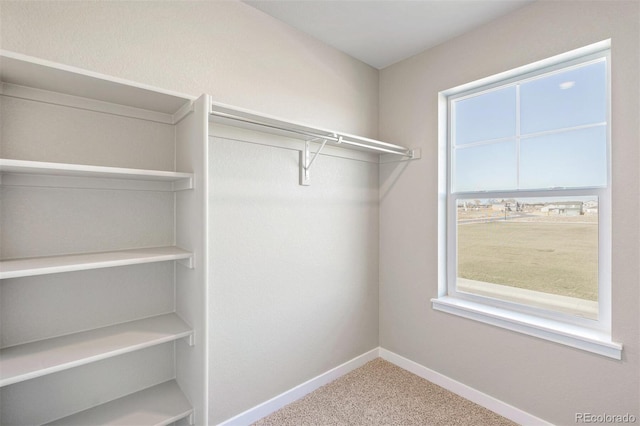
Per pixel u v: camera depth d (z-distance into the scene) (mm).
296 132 1851
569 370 1647
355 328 2453
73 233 1311
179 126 1504
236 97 1771
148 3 1484
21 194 1206
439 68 2221
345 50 2322
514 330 1839
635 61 1454
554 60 1736
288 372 2027
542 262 1858
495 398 1930
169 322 1438
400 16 1919
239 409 1796
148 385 1496
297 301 2076
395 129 2494
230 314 1756
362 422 1825
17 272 941
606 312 1627
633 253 1464
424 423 1815
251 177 1835
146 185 1477
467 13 1883
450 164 2270
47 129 1244
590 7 1578
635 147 1458
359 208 2469
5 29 1161
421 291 2328
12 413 1196
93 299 1364
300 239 2088
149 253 1322
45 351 1146
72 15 1293
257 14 1868
